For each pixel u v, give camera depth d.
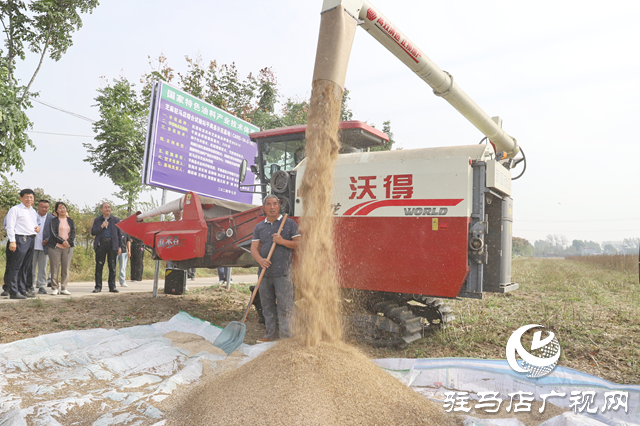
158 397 2.98
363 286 4.77
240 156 9.86
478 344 5.01
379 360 3.95
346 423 2.51
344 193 4.94
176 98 8.29
